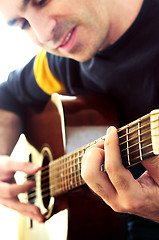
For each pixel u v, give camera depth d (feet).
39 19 3.37
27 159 4.61
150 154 2.15
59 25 3.38
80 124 3.73
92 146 2.60
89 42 3.49
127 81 3.66
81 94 3.97
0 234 6.08
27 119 4.95
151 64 3.45
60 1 3.26
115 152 2.37
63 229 3.57
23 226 4.63
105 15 3.41
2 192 4.29
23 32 3.84
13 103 5.27
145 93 3.60
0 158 4.43
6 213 6.11
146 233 3.80
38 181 4.14
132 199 2.51
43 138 4.30
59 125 3.85
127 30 3.44
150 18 3.38
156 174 2.40
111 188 2.63
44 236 4.09
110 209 3.39
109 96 3.90
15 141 5.12
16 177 4.46
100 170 2.60
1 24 7.43
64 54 3.69
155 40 3.39
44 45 3.75
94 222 3.42
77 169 3.05
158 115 2.06
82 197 3.42
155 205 2.58
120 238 3.40
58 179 3.53
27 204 4.21
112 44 3.56
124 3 3.40
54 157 3.95
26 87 5.06
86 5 3.30
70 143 3.71
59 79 4.63
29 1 3.29
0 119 5.18
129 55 3.53
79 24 3.38
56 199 3.73
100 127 3.70
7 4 3.41
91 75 3.99
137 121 2.23
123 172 2.42
